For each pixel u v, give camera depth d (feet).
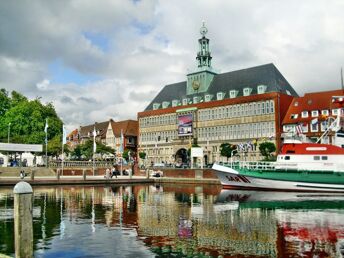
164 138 345.51
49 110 317.63
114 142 426.10
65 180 195.11
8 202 108.78
